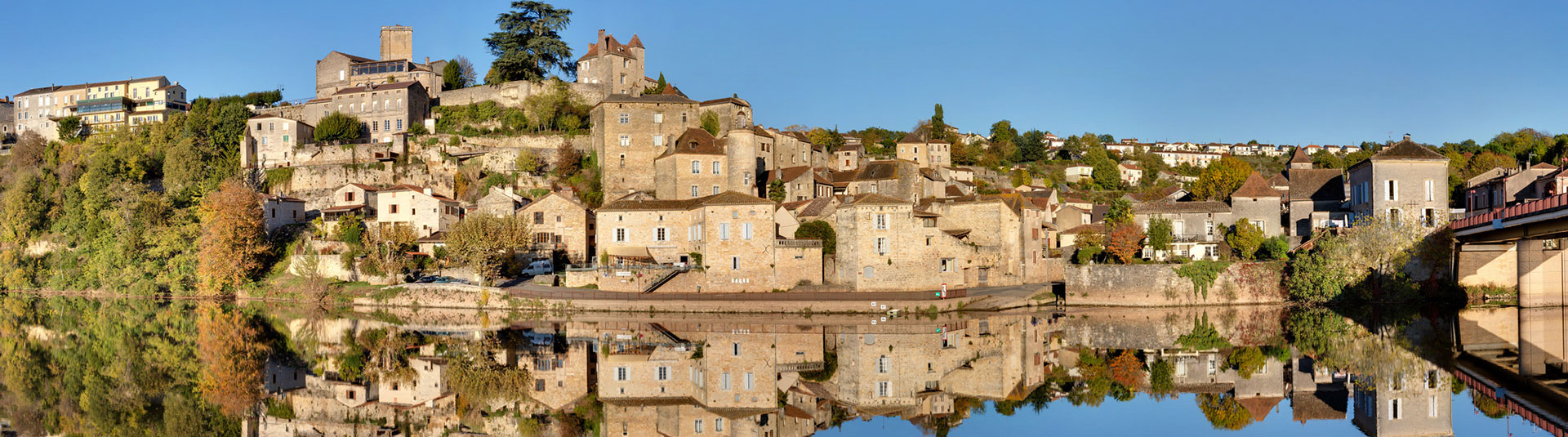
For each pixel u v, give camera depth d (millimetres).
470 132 145125
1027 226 103438
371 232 108000
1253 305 90000
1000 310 87688
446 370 60031
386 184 136500
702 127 140250
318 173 137875
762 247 90125
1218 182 139375
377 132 147625
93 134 170125
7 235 136750
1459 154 157000
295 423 47188
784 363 60688
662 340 71812
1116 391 51375
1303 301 88688
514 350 67812
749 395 51750
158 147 151375
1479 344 66688
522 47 157125
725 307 86000
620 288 90625
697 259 93812
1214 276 89875
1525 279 86312
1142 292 90062
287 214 126125
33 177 147500
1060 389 52094
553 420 46969
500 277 102062
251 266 112500
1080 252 100812
